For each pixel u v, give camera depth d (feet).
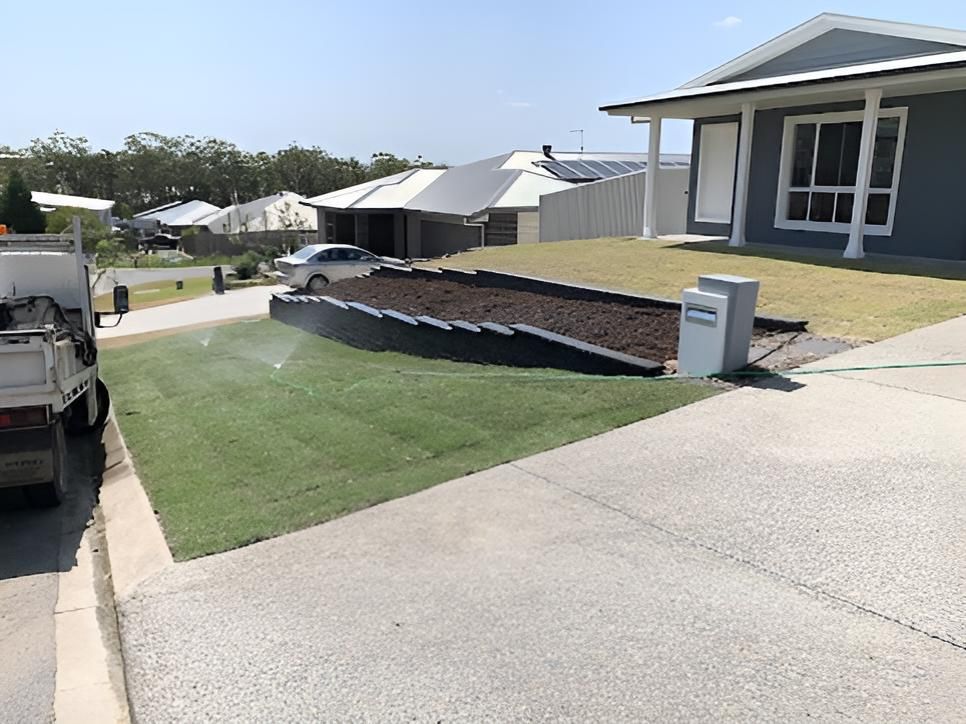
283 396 25.77
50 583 14.66
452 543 13.52
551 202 70.95
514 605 11.39
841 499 14.05
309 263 65.57
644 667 9.74
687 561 12.27
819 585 11.34
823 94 41.88
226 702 9.71
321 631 11.08
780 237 49.37
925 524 12.96
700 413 19.08
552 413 20.11
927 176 40.50
